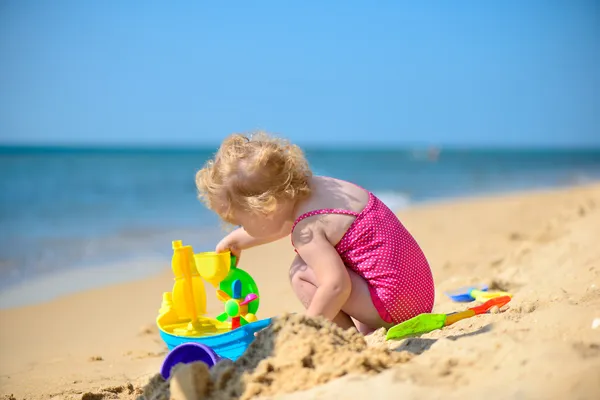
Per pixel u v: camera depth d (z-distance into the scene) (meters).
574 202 9.67
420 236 7.42
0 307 5.21
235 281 2.96
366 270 2.63
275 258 6.80
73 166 35.59
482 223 8.30
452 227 8.14
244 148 2.63
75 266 6.99
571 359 1.76
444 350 2.00
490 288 3.85
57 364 3.54
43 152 68.31
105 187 20.20
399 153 83.56
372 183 21.75
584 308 2.19
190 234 9.28
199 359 2.31
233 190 2.61
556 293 3.00
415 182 22.17
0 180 23.44
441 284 4.22
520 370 1.76
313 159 52.91
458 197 14.98
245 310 3.08
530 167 37.19
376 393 1.72
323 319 2.15
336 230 2.62
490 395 1.64
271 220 2.65
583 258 4.01
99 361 3.56
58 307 5.18
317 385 1.85
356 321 2.86
